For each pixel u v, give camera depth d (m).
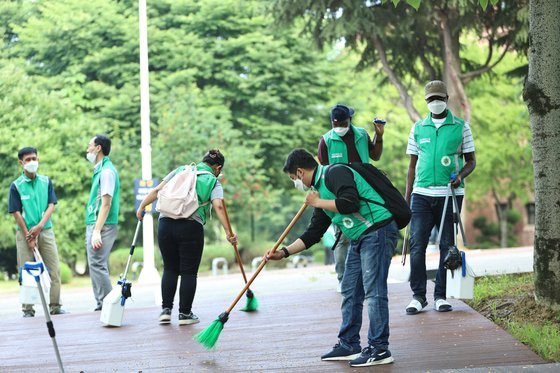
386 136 40.50
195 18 40.41
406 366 8.74
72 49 39.84
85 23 38.75
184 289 11.37
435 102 10.89
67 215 35.19
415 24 28.16
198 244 11.35
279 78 41.09
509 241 51.34
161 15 41.62
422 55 29.70
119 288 11.59
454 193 11.04
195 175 11.35
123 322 11.82
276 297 13.23
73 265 37.25
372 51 30.27
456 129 10.98
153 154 36.16
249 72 41.34
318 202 8.48
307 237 9.17
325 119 42.59
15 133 34.53
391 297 12.53
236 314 11.94
